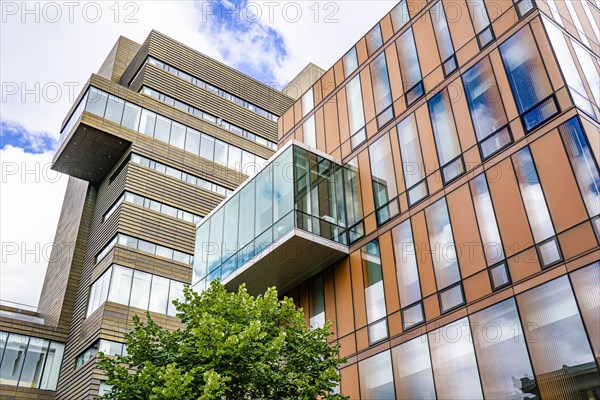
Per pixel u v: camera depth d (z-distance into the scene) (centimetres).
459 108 1853
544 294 1389
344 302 2011
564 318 1323
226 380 1301
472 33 1897
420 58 2102
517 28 1731
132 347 1588
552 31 1664
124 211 3625
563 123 1499
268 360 1480
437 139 1900
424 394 1592
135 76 4647
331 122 2495
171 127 4238
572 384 1257
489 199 1633
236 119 4816
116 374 1524
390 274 1870
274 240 2030
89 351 3238
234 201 2428
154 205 3800
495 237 1573
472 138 1766
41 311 4194
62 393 3294
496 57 1775
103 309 3241
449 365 1552
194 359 1460
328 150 2442
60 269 4162
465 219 1686
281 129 2869
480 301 1542
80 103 3994
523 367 1369
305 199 2050
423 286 1734
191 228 3891
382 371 1755
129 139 3928
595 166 1383
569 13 1816
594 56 1766
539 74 1611
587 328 1269
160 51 4628
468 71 1867
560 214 1424
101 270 3534
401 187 1977
